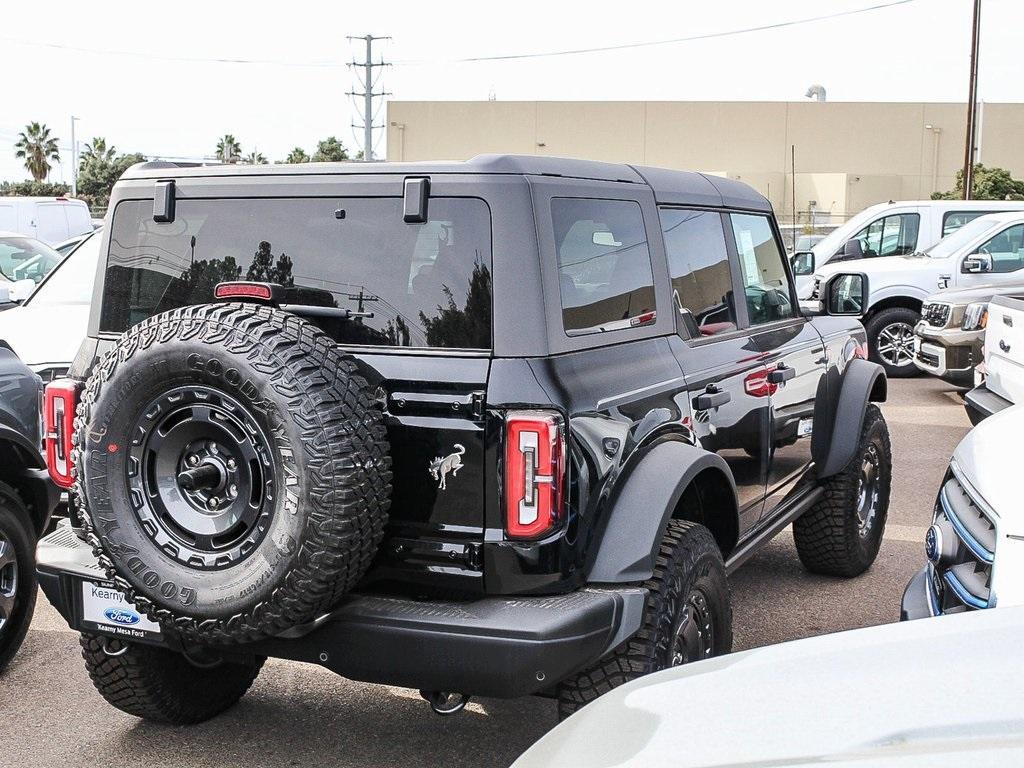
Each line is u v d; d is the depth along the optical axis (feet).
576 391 10.30
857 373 19.02
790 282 17.72
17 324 23.56
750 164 180.34
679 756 5.97
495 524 9.99
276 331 9.70
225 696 13.66
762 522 16.03
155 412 9.92
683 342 13.12
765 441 15.46
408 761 12.62
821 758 5.63
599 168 12.02
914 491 26.30
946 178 177.88
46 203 59.16
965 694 6.14
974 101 98.48
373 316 10.73
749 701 6.48
